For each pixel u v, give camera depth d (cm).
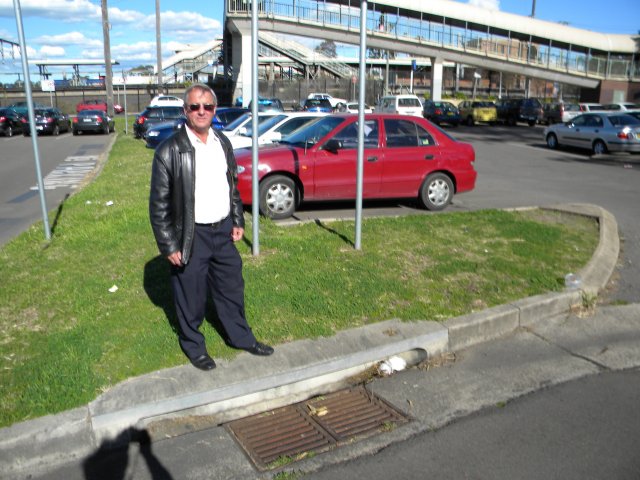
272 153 828
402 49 4472
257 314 459
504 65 4609
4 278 555
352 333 435
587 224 789
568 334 477
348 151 853
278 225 735
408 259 599
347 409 371
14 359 396
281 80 5366
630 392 387
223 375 374
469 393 388
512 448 326
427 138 903
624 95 4800
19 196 1159
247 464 316
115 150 1969
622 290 573
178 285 374
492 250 643
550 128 2197
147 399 347
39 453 321
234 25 4225
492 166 1648
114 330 432
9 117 3078
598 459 315
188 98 350
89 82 6450
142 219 771
